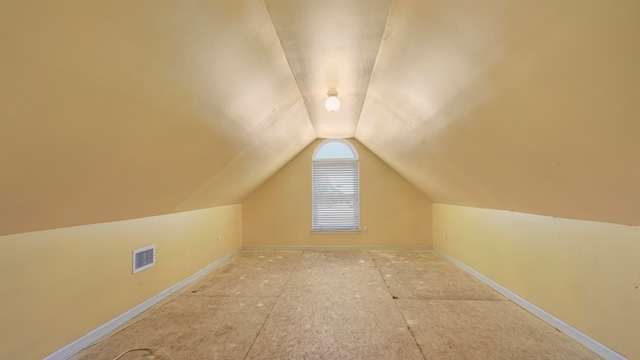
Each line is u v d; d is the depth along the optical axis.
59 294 1.79
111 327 2.15
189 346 1.93
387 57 1.87
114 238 2.22
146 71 1.26
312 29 1.60
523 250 2.52
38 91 1.01
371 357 1.79
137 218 2.46
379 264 3.99
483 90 1.50
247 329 2.16
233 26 1.39
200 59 1.43
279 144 3.65
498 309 2.49
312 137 4.64
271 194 4.97
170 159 2.04
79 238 1.93
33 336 1.65
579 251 1.94
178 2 1.08
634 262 1.59
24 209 1.47
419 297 2.78
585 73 1.00
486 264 3.14
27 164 1.24
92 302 2.01
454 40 1.34
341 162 4.99
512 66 1.22
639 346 1.56
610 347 1.72
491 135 1.80
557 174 1.65
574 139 1.31
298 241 4.96
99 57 1.06
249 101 2.17
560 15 0.90
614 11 0.78
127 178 1.85
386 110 2.77
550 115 1.29
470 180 2.76
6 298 1.54
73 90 1.10
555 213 2.10
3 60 0.86
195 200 3.12
